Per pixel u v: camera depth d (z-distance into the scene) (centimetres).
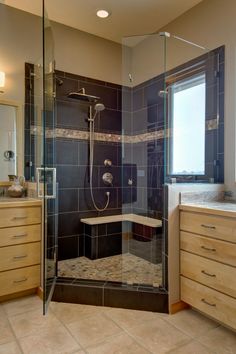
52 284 213
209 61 251
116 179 338
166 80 292
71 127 307
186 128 271
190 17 272
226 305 165
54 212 255
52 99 251
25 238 214
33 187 242
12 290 209
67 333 169
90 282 217
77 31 313
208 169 250
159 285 206
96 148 325
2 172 260
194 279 188
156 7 268
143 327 176
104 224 303
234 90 233
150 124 310
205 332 171
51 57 244
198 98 261
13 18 266
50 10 271
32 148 271
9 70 264
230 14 234
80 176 312
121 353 150
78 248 306
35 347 155
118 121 343
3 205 204
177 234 201
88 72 322
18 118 267
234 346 157
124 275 230
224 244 167
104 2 260
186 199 208
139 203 304
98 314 193
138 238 273
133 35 323
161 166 289
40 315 191
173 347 156
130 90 337
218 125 245
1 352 151
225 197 236
